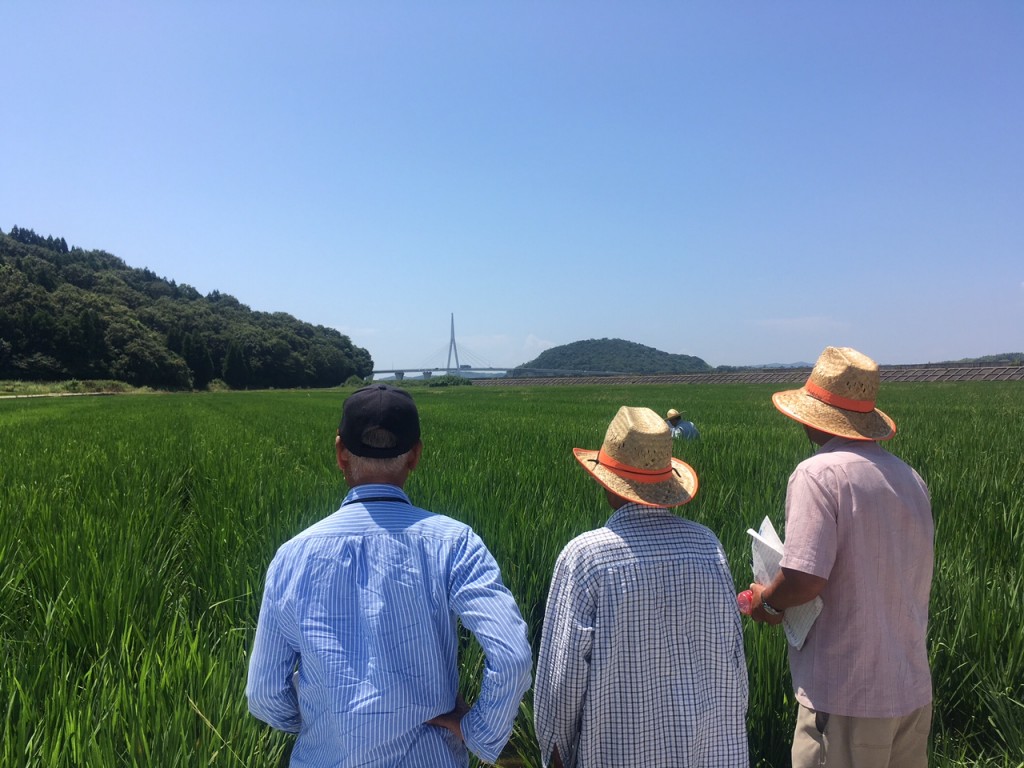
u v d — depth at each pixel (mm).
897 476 2186
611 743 1914
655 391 51812
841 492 2133
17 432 16406
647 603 1894
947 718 3416
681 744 1900
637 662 1897
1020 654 3377
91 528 4996
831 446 2334
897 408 21000
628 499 1977
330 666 1581
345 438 1815
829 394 2322
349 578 1653
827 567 2100
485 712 1616
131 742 2430
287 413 29078
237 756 2455
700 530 2051
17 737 2504
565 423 17922
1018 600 3781
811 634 2244
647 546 1947
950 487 6523
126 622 3557
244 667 3092
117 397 66000
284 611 1665
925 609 2227
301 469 8695
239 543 4855
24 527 5219
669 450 2041
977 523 5352
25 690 2895
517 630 1659
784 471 7895
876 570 2121
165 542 5469
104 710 2619
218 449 11695
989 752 3203
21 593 4160
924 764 2254
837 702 2145
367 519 1728
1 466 9008
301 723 1786
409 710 1583
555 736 2000
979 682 3324
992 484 6648
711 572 1967
